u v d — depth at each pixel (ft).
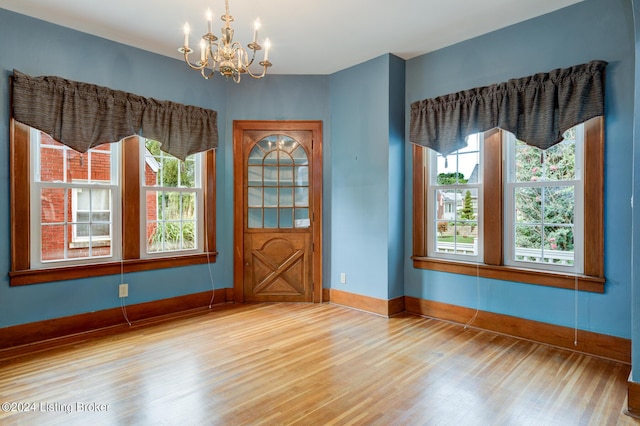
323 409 7.03
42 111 10.06
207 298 14.05
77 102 10.66
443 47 12.30
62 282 10.79
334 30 11.05
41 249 10.53
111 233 11.87
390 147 12.79
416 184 13.05
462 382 8.10
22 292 10.11
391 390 7.75
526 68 10.55
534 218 10.74
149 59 12.41
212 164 14.07
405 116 13.38
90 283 11.31
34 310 10.30
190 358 9.29
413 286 13.23
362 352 9.71
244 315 12.93
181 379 8.18
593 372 8.57
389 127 12.75
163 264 12.85
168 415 6.80
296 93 14.56
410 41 11.84
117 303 11.85
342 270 14.20
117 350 9.78
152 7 9.66
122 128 11.64
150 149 12.73
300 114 14.55
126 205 11.98
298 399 7.38
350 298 13.92
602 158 9.24
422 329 11.53
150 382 8.04
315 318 12.60
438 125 12.28
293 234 14.62
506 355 9.53
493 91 10.97
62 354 9.50
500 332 11.14
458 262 11.97
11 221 9.91
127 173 11.99
